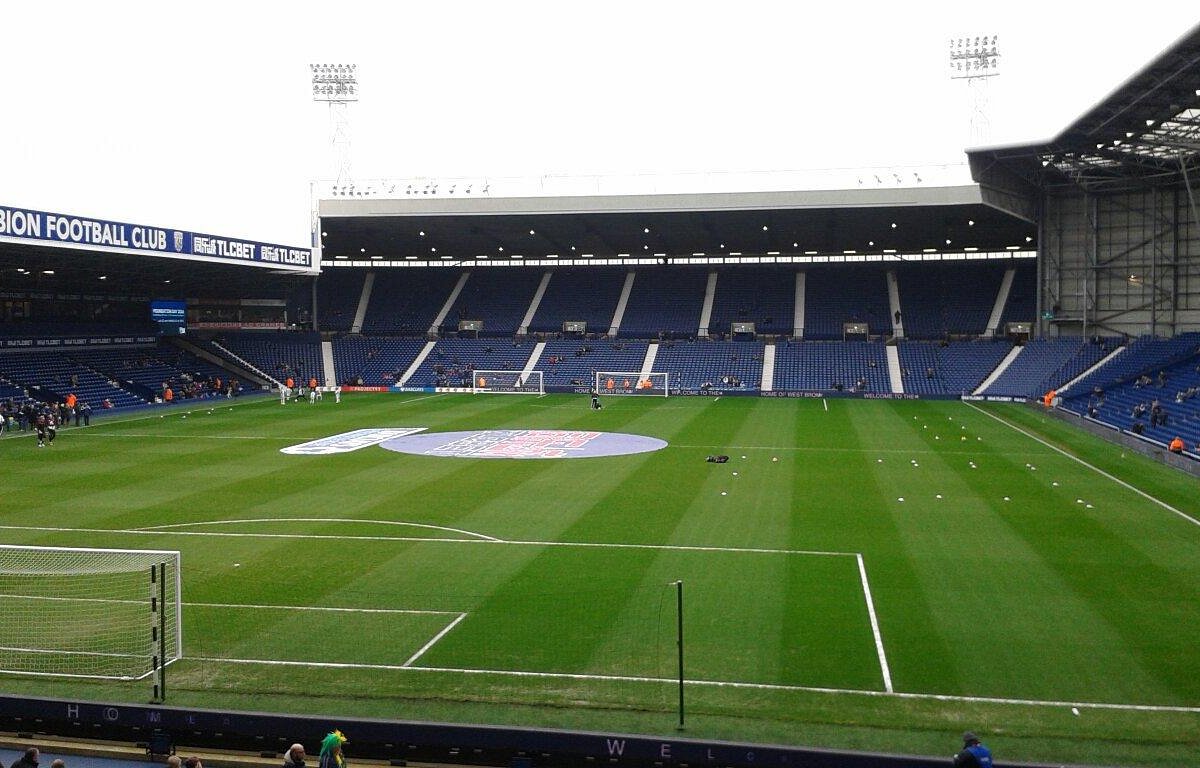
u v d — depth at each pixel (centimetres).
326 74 8819
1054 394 6412
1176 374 5747
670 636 1958
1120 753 1457
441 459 4294
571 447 4684
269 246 6706
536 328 9225
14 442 4897
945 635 1947
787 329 8762
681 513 3112
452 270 10125
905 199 6644
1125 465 4088
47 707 1612
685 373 8175
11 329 6894
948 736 1515
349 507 3222
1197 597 2180
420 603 2180
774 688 1700
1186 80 4294
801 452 4494
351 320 9531
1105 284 7212
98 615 2102
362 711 1620
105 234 5212
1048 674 1748
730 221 7575
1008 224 7619
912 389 7519
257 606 2161
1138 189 6956
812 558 2545
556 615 2092
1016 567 2438
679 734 1527
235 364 8419
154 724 1579
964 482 3662
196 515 3098
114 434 5247
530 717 1592
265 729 1542
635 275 9781
